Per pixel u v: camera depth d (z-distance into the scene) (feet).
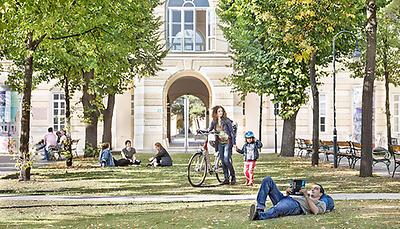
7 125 124.06
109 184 56.90
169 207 41.68
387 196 46.80
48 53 72.33
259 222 33.14
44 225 33.96
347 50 90.02
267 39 83.56
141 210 40.32
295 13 68.80
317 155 79.77
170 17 133.49
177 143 172.96
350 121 140.15
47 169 75.51
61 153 80.59
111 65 68.08
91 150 95.76
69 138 80.89
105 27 61.52
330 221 33.09
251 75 96.84
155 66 109.19
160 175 66.44
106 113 107.24
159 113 132.26
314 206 35.65
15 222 35.27
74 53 66.13
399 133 139.03
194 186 54.34
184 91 165.17
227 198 46.21
